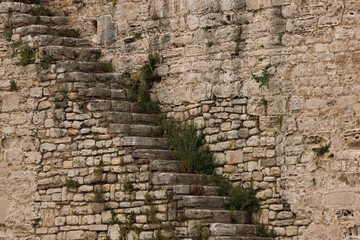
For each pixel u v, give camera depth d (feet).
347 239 63.62
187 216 63.10
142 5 76.89
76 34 79.36
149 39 75.97
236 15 71.20
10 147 74.23
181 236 63.26
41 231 71.15
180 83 73.77
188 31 73.87
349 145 64.80
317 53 67.00
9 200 73.36
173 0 75.15
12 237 72.64
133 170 67.31
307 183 65.72
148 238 64.80
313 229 64.95
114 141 68.95
